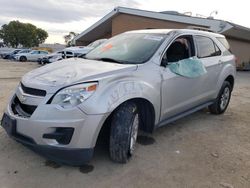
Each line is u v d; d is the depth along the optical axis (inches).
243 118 239.6
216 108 235.9
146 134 183.9
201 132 196.1
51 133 118.9
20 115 128.0
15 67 730.8
